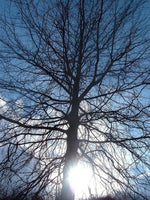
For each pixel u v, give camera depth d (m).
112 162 4.39
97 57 4.81
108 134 4.74
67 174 4.35
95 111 4.76
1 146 4.27
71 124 5.07
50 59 5.16
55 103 5.08
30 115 4.51
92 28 4.95
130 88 4.74
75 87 5.42
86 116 4.94
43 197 3.73
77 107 5.37
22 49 4.79
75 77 5.46
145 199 3.87
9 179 4.00
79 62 5.27
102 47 4.89
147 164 4.31
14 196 3.70
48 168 4.06
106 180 4.36
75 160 4.63
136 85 4.69
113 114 4.63
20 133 4.52
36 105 4.51
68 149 4.80
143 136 4.32
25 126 4.52
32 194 3.74
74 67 5.34
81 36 5.14
